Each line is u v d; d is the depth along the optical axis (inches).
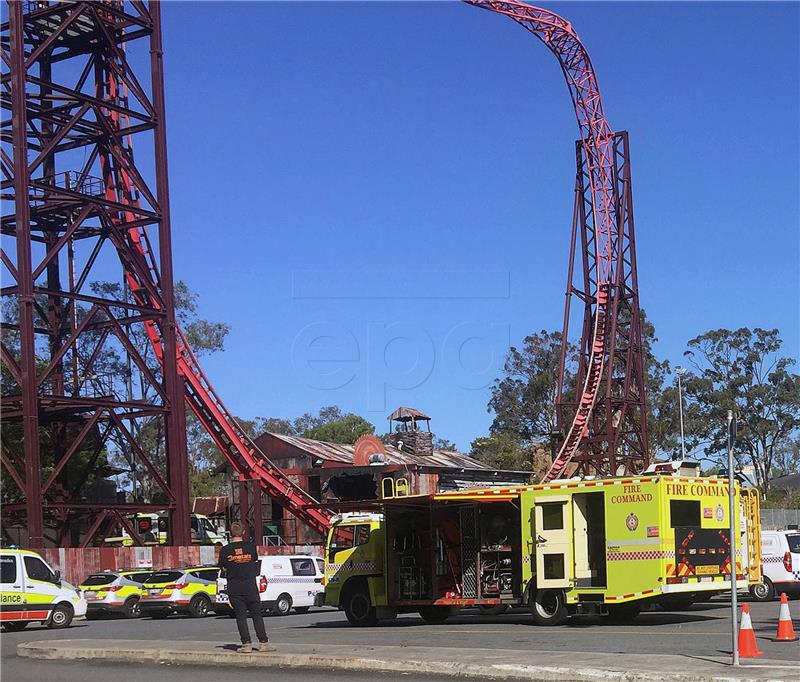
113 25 2237.9
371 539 1115.3
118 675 708.7
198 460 4013.3
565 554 966.4
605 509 950.4
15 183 1959.9
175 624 1346.0
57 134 2052.2
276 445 3009.4
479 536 1030.4
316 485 2822.3
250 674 682.2
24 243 1947.6
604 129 3058.6
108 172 2340.1
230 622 1350.9
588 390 2957.7
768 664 604.4
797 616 1005.8
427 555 1083.3
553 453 3026.6
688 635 808.3
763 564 1259.2
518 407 4379.9
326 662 694.5
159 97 2244.1
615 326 2942.9
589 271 3053.6
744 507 995.3
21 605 1264.8
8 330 2613.2
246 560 755.4
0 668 778.8
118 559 1995.6
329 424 5201.8
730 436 652.1
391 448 3257.9
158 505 2145.7
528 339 4431.6
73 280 2308.1
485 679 624.4
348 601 1121.4
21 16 2016.5
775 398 4215.1
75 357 2295.8
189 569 1616.6
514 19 2977.4
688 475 969.5
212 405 2405.3
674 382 4242.1
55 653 832.9
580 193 3063.5
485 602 1021.2
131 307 2181.3
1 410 1993.1
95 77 2295.8
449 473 2760.8
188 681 659.4
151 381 2164.1
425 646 770.2
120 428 2114.9
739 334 4271.7
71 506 1987.0
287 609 1514.5
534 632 896.3
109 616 1621.6
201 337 3339.1
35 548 1884.8
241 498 2452.0
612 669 593.0
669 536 922.7
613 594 938.1
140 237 2338.8
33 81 2026.3
